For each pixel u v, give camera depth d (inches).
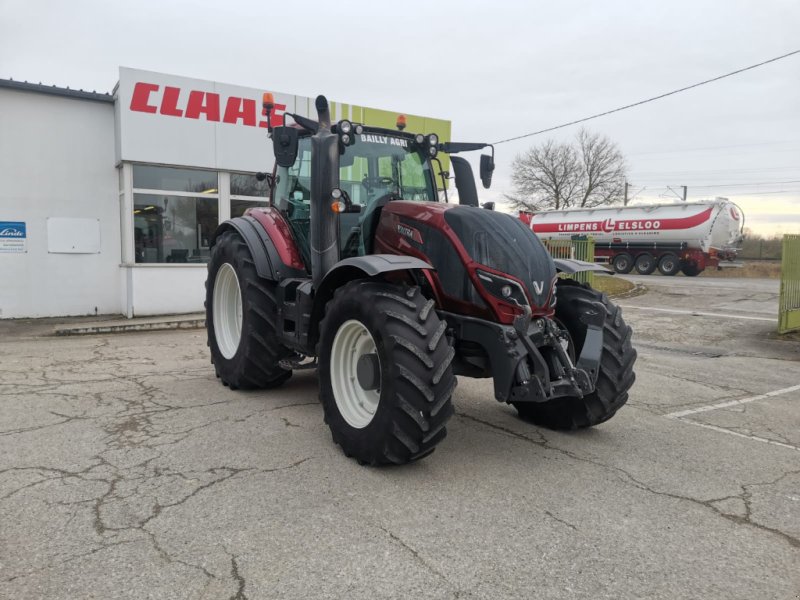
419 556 106.2
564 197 1841.8
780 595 97.7
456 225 156.4
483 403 215.0
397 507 125.7
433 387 136.2
